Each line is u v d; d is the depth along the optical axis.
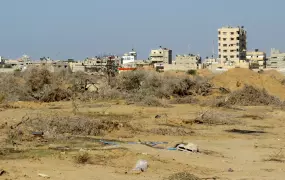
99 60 126.00
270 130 29.56
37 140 20.45
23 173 13.87
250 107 44.59
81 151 17.61
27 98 45.88
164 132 25.30
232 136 26.09
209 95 56.88
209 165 17.16
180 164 16.73
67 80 61.69
